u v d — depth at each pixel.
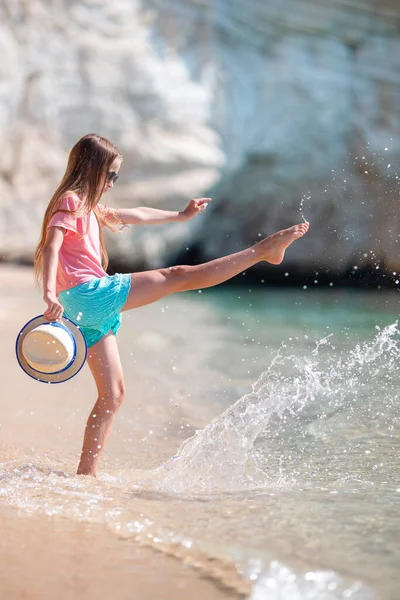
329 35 27.41
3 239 23.33
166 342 12.10
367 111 27.36
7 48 23.11
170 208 24.66
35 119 23.86
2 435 6.04
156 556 3.31
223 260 5.25
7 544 3.46
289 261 28.20
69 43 24.38
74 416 6.87
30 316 13.80
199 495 4.31
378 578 2.97
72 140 24.39
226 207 27.41
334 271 28.20
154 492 4.39
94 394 7.94
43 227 5.27
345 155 27.50
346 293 24.59
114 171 5.37
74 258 5.13
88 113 24.36
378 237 27.47
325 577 2.98
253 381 8.61
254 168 27.25
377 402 6.80
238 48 26.78
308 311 18.50
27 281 20.27
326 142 27.28
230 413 6.16
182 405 7.39
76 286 5.05
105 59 24.61
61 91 24.14
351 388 7.29
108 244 24.78
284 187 27.30
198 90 25.47
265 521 3.72
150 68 24.83
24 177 23.58
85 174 5.24
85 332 5.12
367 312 18.22
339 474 4.82
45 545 3.45
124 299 5.11
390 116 27.39
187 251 27.80
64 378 4.79
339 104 27.23
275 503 4.07
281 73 26.88
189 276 5.22
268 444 5.62
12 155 23.53
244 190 27.27
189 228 25.97
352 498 4.17
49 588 2.99
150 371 9.31
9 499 4.15
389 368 8.14
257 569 3.10
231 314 17.52
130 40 25.14
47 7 24.33
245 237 28.17
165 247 25.98
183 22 26.00
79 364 4.82
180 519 3.78
